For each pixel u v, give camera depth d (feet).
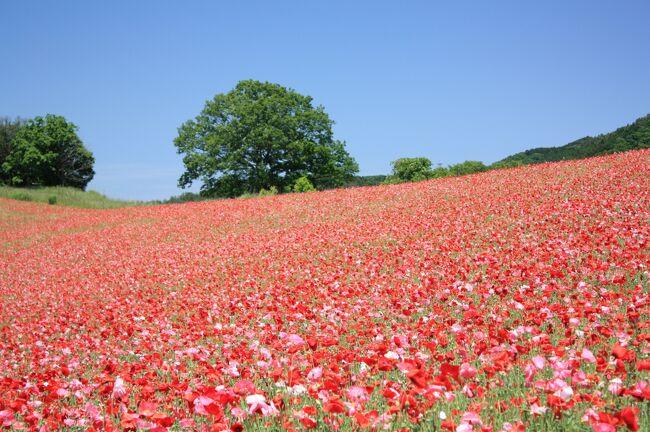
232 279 44.01
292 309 28.43
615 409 11.15
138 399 16.63
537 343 15.21
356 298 29.94
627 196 49.01
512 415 11.75
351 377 14.82
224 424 11.30
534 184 66.85
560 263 29.30
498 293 23.94
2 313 45.65
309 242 54.70
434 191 77.77
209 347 24.39
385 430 11.37
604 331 15.10
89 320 38.29
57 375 22.38
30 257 78.18
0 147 236.43
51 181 240.32
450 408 12.16
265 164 174.91
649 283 24.68
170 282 48.52
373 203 77.71
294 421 12.78
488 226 46.98
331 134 182.09
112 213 123.24
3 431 15.60
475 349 15.08
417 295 26.48
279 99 172.76
